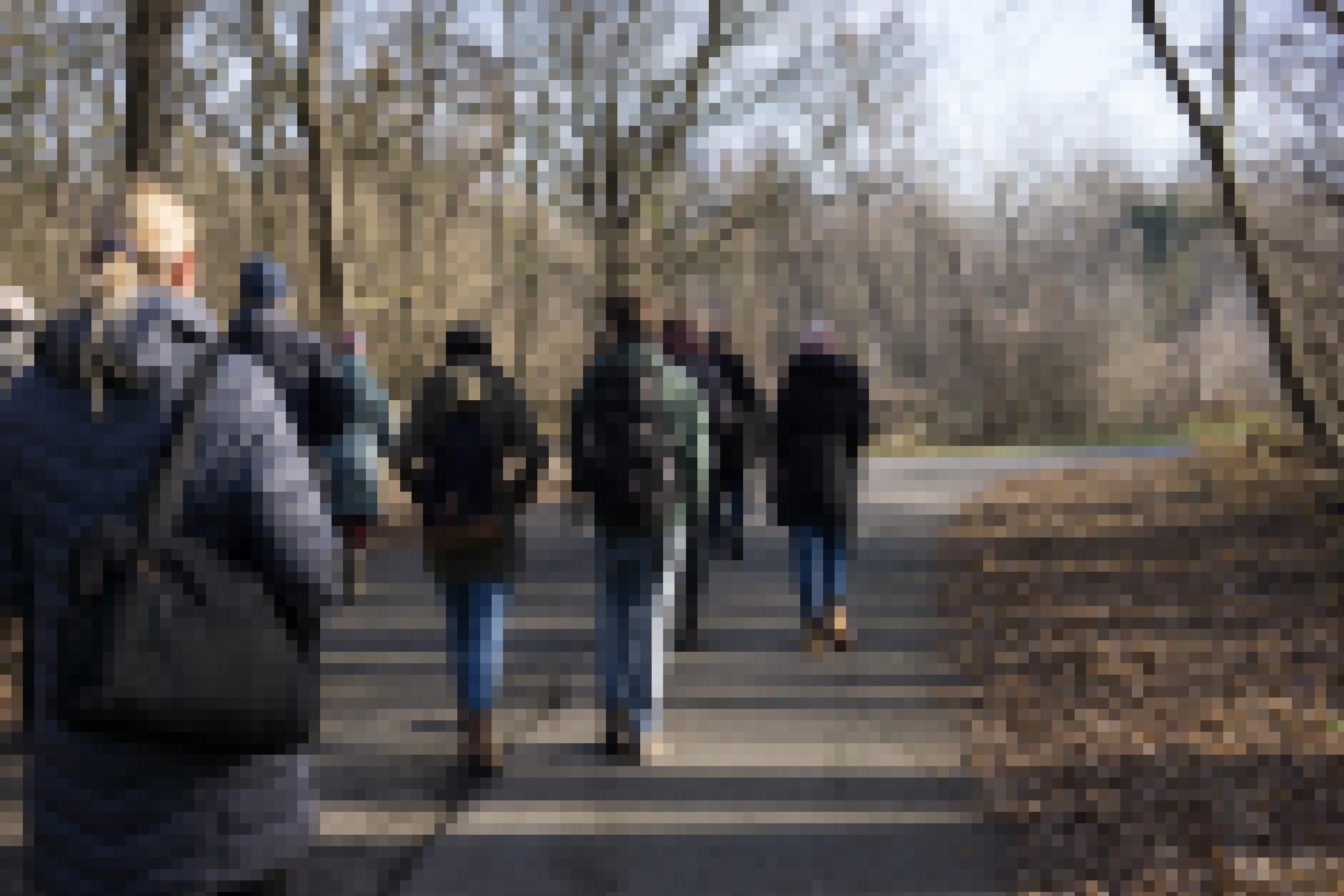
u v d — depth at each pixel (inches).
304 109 682.8
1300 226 598.5
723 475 366.3
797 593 467.2
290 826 108.9
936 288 2714.1
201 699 101.5
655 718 267.4
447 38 839.1
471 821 219.1
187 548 102.7
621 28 924.0
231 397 106.3
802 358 360.8
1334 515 621.0
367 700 310.3
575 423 267.6
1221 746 262.7
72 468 103.8
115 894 102.7
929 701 304.2
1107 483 906.1
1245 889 185.0
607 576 265.1
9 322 123.0
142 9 494.0
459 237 1077.1
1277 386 642.8
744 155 1014.4
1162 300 2583.7
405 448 265.6
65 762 103.5
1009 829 212.8
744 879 189.8
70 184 726.5
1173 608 423.8
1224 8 564.4
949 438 2106.3
